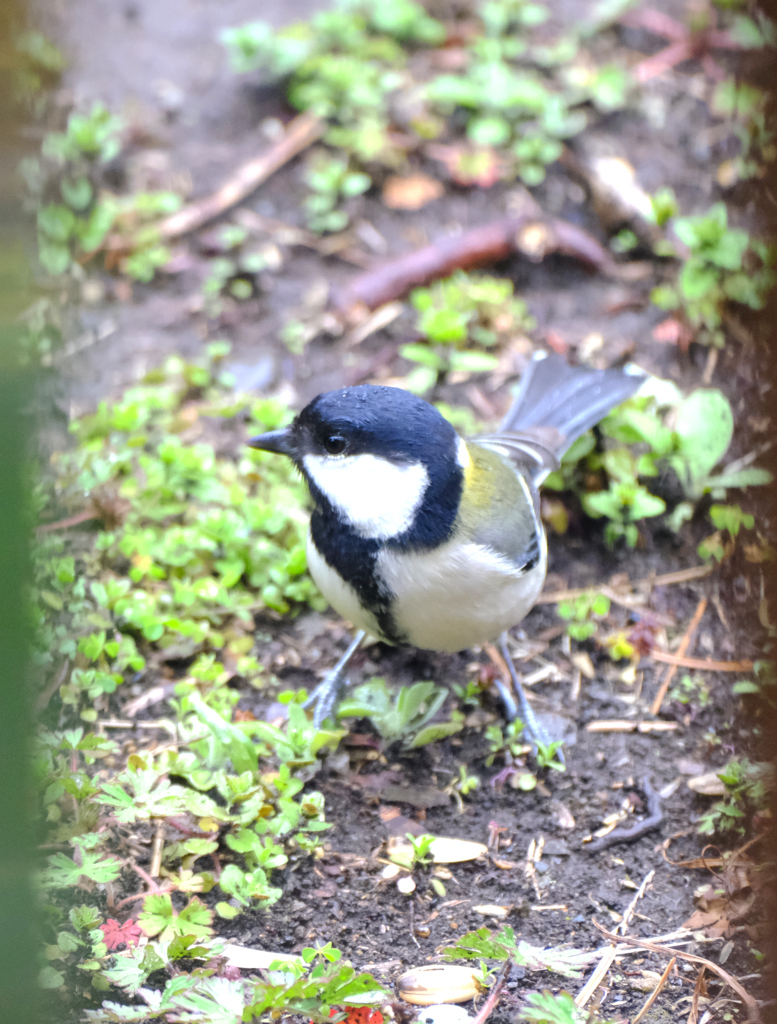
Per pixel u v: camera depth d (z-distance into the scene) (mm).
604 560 4383
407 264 5316
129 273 5375
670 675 3955
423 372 4871
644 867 3303
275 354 5066
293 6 6785
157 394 4688
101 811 3164
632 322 5184
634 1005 2857
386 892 3180
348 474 3092
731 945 3020
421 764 3623
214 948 2803
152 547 4086
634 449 4609
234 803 3219
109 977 2658
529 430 3992
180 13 6766
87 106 6043
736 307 4965
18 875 2029
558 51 6395
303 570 4137
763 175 4914
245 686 3834
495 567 3141
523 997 2865
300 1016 2711
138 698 3721
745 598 4125
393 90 6199
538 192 5777
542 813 3477
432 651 4008
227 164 5891
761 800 3246
